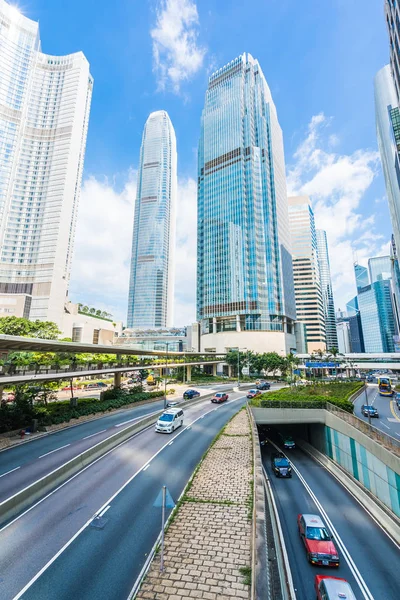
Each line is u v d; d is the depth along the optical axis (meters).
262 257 118.88
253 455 21.42
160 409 40.81
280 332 109.38
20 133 119.19
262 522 12.48
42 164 119.88
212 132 137.50
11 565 10.94
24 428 27.75
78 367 34.06
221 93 139.62
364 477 25.19
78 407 35.38
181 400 49.44
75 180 121.62
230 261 118.12
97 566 10.96
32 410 29.91
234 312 113.25
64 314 108.19
